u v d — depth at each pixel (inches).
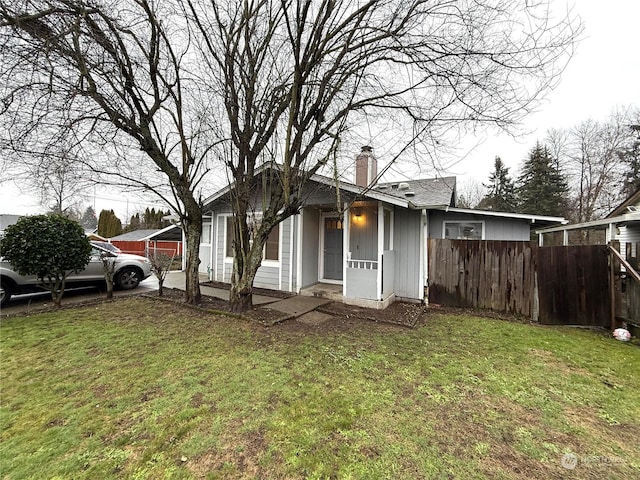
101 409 93.1
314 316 215.5
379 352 147.3
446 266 257.6
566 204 839.1
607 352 151.5
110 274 259.0
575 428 88.1
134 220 1168.2
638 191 437.7
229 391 105.7
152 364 127.8
